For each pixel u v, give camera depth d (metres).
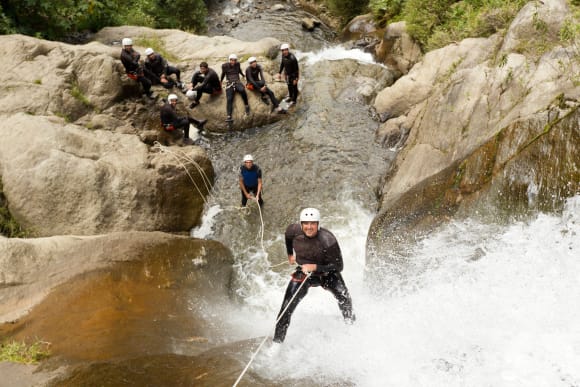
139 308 5.86
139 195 8.26
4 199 7.68
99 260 6.54
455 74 8.72
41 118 8.67
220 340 5.53
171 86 11.52
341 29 16.80
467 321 4.71
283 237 8.26
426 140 8.37
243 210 8.87
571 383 3.68
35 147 8.00
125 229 7.97
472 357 4.18
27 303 5.66
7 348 4.75
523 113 6.59
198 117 11.13
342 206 8.68
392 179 8.57
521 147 5.91
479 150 6.39
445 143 7.91
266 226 8.52
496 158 6.13
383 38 13.66
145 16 15.77
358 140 10.22
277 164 9.85
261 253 8.01
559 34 7.38
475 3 11.29
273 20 17.84
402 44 12.84
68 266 6.29
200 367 4.51
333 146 10.10
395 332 4.93
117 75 10.59
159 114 10.84
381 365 4.41
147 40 13.56
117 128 9.96
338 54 14.17
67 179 7.83
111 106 10.39
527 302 4.69
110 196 8.02
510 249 5.37
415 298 5.42
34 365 4.51
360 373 4.35
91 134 9.16
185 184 8.90
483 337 4.42
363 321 5.36
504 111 7.13
